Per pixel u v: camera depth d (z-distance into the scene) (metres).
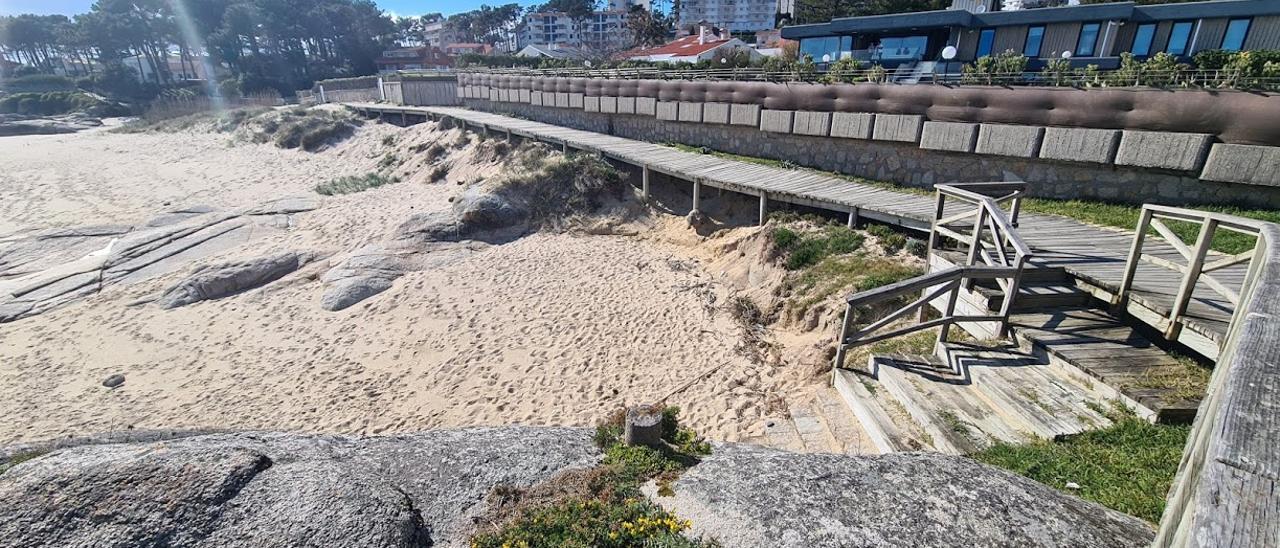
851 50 18.20
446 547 3.51
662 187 15.96
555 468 4.30
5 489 3.63
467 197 15.81
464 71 32.72
